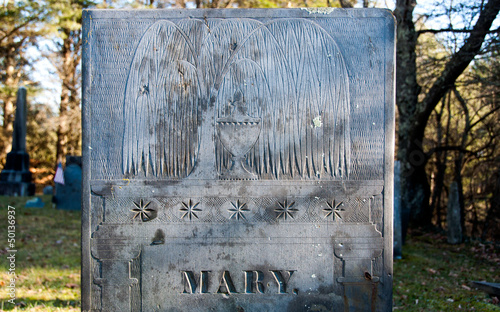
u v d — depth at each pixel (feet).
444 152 37.73
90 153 9.68
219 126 9.80
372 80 9.86
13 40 56.18
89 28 9.78
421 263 20.76
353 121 9.84
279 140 9.80
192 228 9.66
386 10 9.88
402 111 31.48
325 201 9.75
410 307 13.56
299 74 9.87
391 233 9.76
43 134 69.51
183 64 9.84
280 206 9.72
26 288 14.74
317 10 9.92
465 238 27.63
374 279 9.72
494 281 17.28
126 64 9.78
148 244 9.64
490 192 32.35
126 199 9.66
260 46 9.91
